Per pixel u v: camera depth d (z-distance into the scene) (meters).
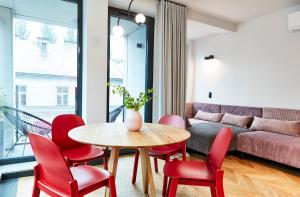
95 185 1.51
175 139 1.73
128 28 3.96
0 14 3.03
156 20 3.63
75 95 3.31
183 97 3.88
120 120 3.77
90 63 3.10
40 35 3.33
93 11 3.09
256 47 4.20
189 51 5.45
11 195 2.20
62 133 2.29
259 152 3.27
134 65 4.03
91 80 3.12
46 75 3.36
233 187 2.52
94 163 3.01
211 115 4.61
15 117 3.14
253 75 4.25
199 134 3.60
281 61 3.83
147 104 3.92
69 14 3.30
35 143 1.32
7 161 2.82
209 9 3.86
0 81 3.04
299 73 3.60
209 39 5.07
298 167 2.83
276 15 3.89
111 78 3.71
